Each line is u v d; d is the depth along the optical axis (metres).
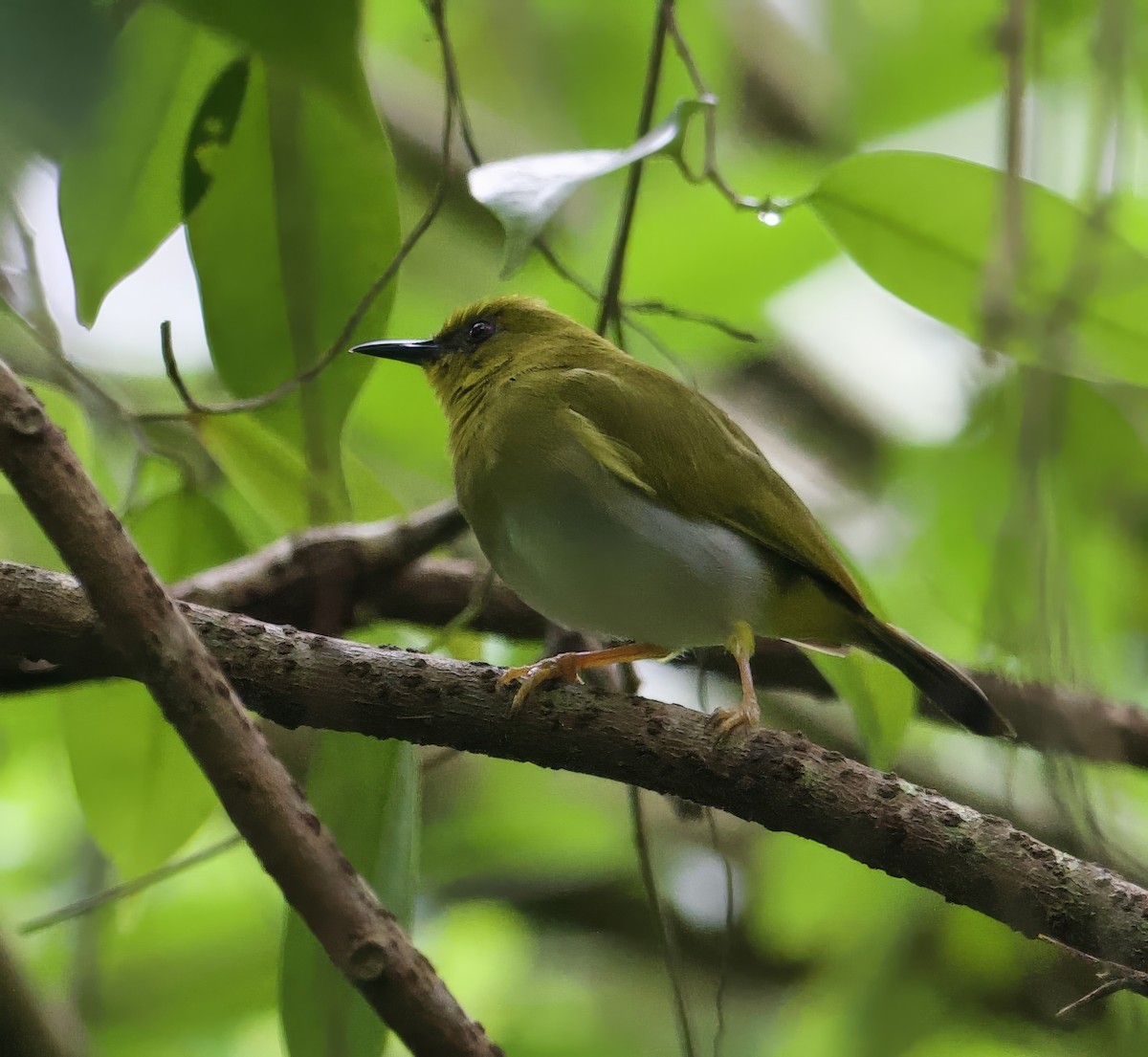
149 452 7.49
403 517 8.29
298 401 7.00
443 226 11.60
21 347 7.80
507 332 8.63
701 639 7.79
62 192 5.84
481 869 11.72
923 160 6.77
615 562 7.50
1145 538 8.91
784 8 11.81
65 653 6.11
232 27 4.43
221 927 11.01
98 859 10.19
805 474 11.62
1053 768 5.73
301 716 6.29
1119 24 5.73
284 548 8.01
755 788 6.17
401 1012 4.10
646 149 5.55
